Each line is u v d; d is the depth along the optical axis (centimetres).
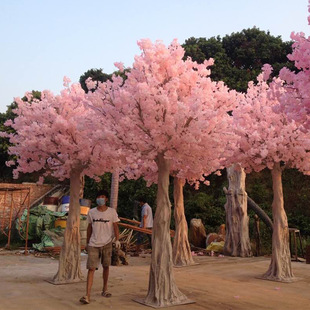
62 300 602
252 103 974
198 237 1528
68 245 790
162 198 674
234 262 1147
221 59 2653
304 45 607
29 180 2409
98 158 812
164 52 706
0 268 950
